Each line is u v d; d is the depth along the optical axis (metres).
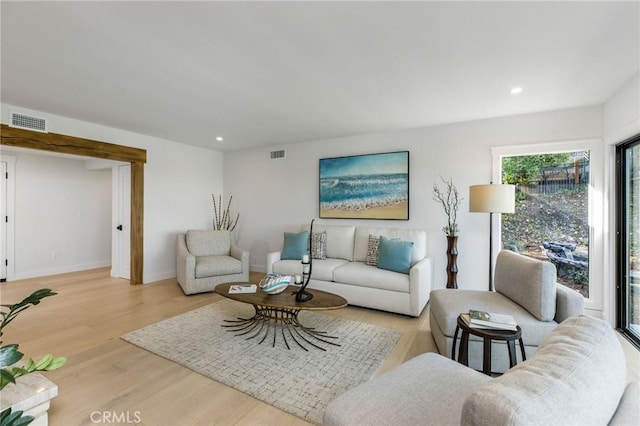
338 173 4.75
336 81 2.72
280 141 5.09
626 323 2.99
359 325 3.13
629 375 2.17
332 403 1.19
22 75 2.61
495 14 1.77
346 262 4.20
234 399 1.91
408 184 4.24
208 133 4.58
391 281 3.41
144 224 4.72
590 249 3.27
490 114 3.59
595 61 2.31
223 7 1.73
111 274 5.26
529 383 0.71
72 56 2.29
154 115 3.71
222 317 3.30
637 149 2.87
